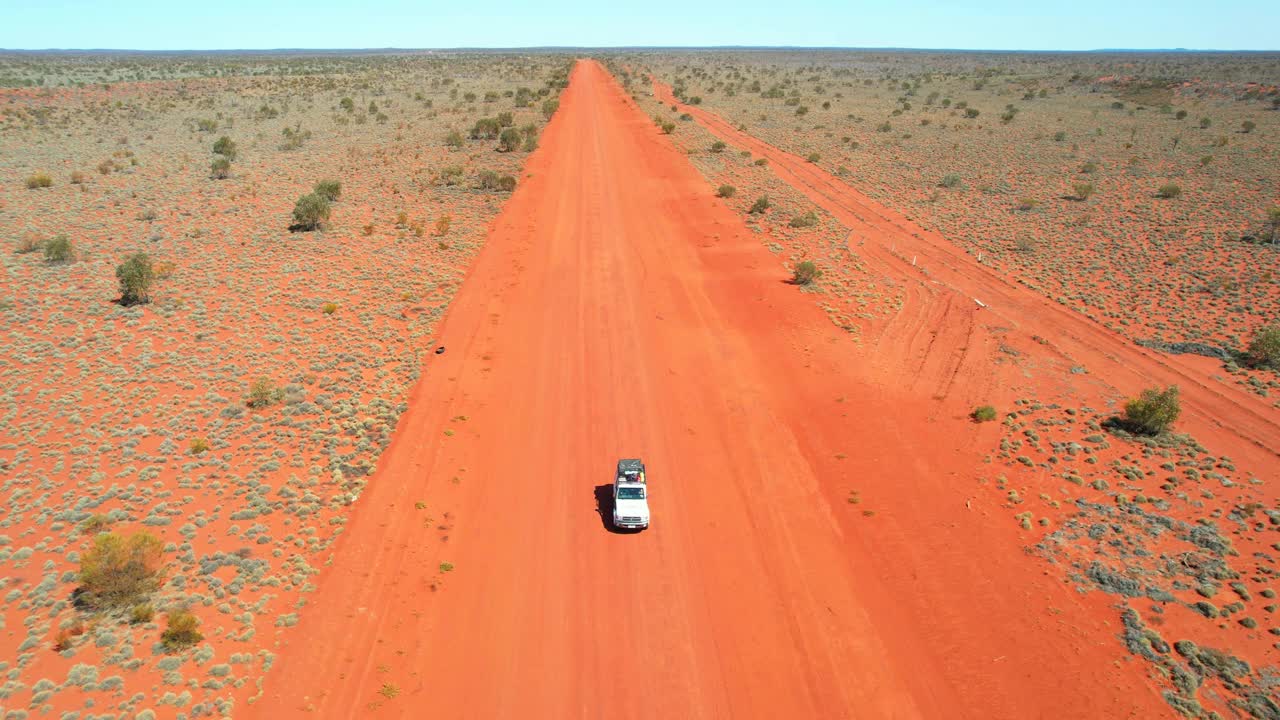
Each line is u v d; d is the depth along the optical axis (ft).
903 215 178.29
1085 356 103.50
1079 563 64.49
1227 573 62.08
